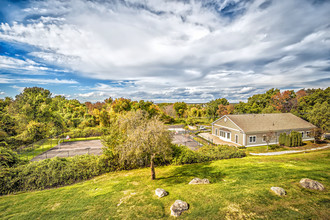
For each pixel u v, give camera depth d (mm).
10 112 34312
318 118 27375
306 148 24047
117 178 13258
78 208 8867
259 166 13719
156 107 57125
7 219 8219
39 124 30234
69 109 54406
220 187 9906
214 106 63750
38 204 9602
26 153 24094
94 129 37031
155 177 12969
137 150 10648
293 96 51531
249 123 28188
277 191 8352
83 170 13773
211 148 19672
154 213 7738
